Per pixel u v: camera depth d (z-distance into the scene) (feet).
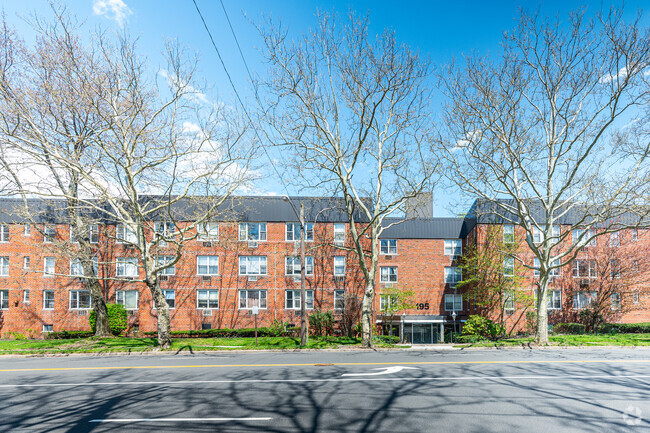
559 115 63.82
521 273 101.91
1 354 60.64
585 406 28.71
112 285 103.65
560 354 56.85
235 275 106.22
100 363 50.57
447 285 114.93
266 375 40.27
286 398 30.96
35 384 37.14
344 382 36.58
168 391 33.65
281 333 97.91
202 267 105.91
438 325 112.98
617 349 64.23
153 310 103.04
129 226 65.26
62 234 102.63
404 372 41.39
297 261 108.06
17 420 26.32
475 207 102.12
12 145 55.26
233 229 103.81
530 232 69.62
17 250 103.35
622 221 105.70
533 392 32.60
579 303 106.83
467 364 46.75
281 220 108.88
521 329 104.22
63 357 58.95
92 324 98.78
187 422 25.45
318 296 107.45
